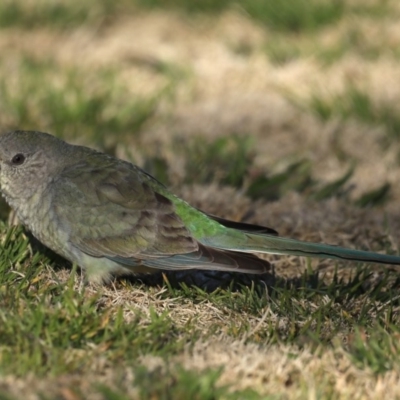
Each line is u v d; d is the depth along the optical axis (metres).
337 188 13.06
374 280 10.36
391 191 13.30
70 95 16.14
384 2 20.12
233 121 15.72
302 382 7.52
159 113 16.14
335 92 16.31
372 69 17.50
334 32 19.03
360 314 9.18
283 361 7.84
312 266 10.73
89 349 7.88
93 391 7.21
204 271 10.22
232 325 8.61
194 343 8.16
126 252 9.39
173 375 7.43
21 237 9.91
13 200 9.77
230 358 7.89
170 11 20.81
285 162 14.19
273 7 19.83
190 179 13.20
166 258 9.38
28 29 19.80
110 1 20.97
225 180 13.28
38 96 16.03
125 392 7.20
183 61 18.30
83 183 9.52
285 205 12.58
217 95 16.97
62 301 8.62
